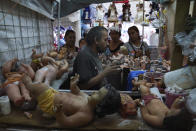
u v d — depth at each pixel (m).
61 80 1.31
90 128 0.69
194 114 0.61
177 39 0.92
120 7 3.77
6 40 1.29
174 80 0.91
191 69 0.86
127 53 2.01
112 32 2.23
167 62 1.61
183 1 1.09
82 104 0.73
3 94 0.94
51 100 0.72
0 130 0.72
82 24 4.02
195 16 1.06
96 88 1.09
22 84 0.92
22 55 1.56
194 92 0.74
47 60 1.31
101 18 3.79
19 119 0.76
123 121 0.74
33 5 1.68
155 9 3.09
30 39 1.77
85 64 1.07
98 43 1.07
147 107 0.76
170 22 1.52
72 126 0.68
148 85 0.98
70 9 2.97
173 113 0.64
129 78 1.45
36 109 0.84
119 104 0.74
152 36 3.73
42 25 2.18
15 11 1.43
